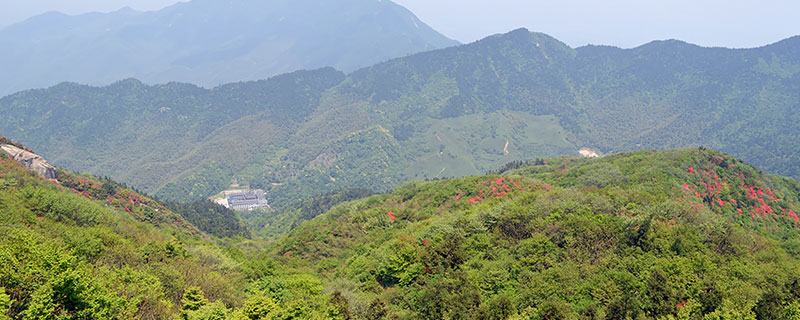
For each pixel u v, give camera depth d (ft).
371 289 246.68
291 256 347.15
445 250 246.06
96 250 188.44
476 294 200.75
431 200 435.94
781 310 171.32
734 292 178.29
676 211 251.60
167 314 150.82
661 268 196.75
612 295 186.91
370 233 372.38
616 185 371.35
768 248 230.48
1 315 106.83
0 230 173.78
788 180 447.42
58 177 426.51
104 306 128.67
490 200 358.64
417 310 211.00
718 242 222.69
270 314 169.07
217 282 198.08
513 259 227.20
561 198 282.97
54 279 119.55
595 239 224.53
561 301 191.72
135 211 443.32
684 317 170.81
